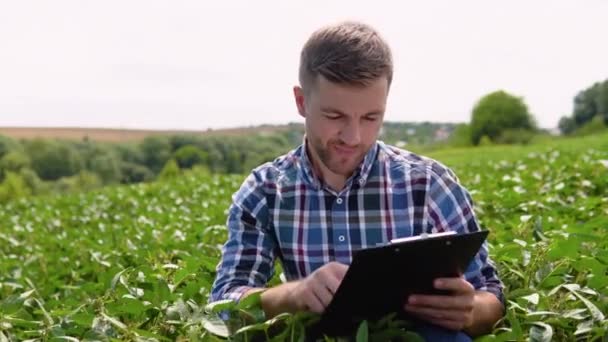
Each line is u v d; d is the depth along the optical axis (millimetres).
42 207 14516
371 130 3422
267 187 3893
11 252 9031
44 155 67500
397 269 3115
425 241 3014
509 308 3656
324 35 3369
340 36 3316
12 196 36531
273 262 3967
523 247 4418
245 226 3895
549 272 4152
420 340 3311
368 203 3779
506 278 4379
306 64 3422
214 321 3432
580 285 4156
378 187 3785
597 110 77938
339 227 3777
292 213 3828
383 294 3262
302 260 3812
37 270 6734
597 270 3982
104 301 4387
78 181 61250
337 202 3779
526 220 5160
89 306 4406
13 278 5789
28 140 69938
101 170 66188
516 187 7625
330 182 3787
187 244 6418
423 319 3402
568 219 5609
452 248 3107
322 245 3799
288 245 3834
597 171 8352
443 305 3295
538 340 3295
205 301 4379
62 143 68125
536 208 6570
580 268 4102
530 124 73250
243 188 3957
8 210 15117
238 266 3842
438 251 3090
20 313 4668
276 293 3459
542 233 4820
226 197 12500
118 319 4262
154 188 15578
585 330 3395
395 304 3357
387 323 3455
